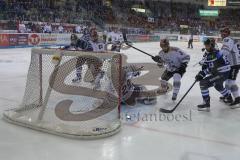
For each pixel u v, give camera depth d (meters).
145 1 42.94
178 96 7.16
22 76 9.47
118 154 3.90
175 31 39.34
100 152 3.95
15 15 22.02
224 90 6.20
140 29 32.50
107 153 3.93
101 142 4.28
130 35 29.44
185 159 3.82
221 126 5.12
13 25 19.69
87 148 4.07
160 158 3.82
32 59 5.48
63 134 4.43
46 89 5.36
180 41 34.94
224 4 43.53
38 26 21.05
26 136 4.43
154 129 4.86
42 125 4.65
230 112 5.97
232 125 5.19
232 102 6.43
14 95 6.84
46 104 5.04
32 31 20.66
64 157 3.79
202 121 5.35
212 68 5.79
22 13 22.70
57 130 4.49
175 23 42.72
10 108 5.72
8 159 3.71
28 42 19.64
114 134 4.56
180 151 4.05
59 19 25.28
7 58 14.04
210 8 48.38
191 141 4.41
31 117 5.02
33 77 5.46
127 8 39.12
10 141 4.23
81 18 27.92
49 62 5.33
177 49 6.43
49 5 26.70
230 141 4.46
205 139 4.51
